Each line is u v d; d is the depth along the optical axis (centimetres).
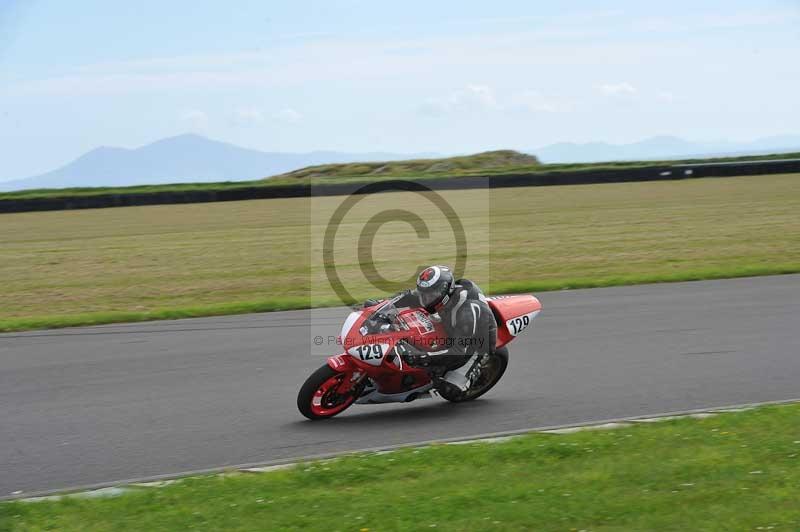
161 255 3019
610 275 2344
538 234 3334
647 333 1571
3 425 1087
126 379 1318
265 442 998
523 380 1278
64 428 1067
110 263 2852
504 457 881
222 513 740
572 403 1145
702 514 704
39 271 2717
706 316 1712
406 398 1128
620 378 1267
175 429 1055
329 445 984
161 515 740
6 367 1419
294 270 2631
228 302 2106
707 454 869
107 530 712
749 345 1452
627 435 950
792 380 1227
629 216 3772
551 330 1628
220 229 3828
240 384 1278
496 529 684
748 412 1033
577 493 760
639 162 6525
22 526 723
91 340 1633
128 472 901
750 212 3712
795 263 2398
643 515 705
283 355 1471
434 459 880
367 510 734
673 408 1104
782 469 812
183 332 1695
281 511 741
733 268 2328
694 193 4678
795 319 1653
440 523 697
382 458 889
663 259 2605
